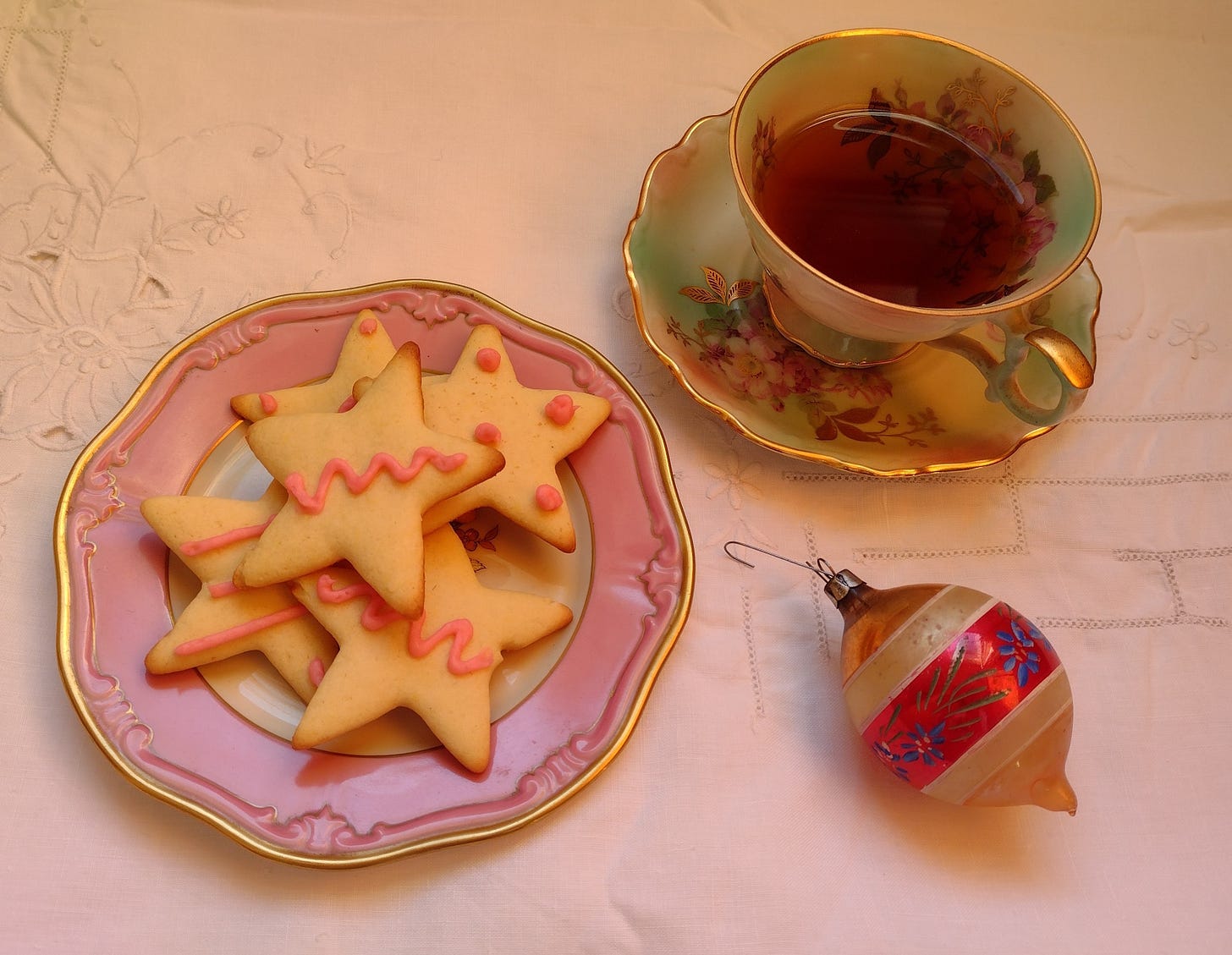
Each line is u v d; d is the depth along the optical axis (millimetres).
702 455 411
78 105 444
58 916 339
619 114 466
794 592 394
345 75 460
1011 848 365
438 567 362
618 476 387
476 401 380
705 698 376
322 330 398
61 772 352
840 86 407
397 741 352
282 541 348
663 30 482
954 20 498
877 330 385
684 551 374
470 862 351
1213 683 391
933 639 342
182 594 365
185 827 350
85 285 417
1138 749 380
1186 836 369
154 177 436
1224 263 464
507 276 434
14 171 431
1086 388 357
